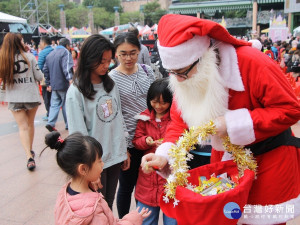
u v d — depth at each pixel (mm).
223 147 1965
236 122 1699
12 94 4309
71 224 1764
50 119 5930
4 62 4191
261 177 1833
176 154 1797
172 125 2121
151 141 2553
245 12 42219
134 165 2801
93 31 50062
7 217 3117
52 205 3318
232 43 1757
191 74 1727
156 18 56531
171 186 1742
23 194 3568
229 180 1894
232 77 1734
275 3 37406
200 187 1811
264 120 1681
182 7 35719
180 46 1637
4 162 4551
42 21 41375
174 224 2357
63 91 5934
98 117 2404
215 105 1747
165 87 2451
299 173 1893
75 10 52781
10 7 43500
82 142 1929
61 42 6387
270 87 1670
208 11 35500
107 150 2451
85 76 2322
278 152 1799
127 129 2777
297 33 20328
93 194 1894
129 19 57969
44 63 6559
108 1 60938
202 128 1757
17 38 4227
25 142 4344
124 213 2855
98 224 1798
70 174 1938
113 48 2391
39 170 4227
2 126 6633
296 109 1674
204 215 1591
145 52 4879
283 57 11820
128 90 2725
